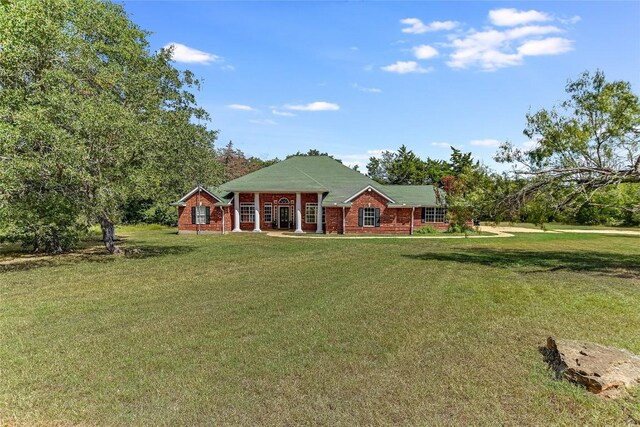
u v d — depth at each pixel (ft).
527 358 18.08
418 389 15.14
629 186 49.44
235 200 99.35
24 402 14.29
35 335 21.57
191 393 14.94
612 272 41.14
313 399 14.42
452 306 27.09
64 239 57.72
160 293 31.53
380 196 93.71
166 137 51.57
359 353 18.72
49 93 43.86
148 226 118.42
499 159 52.70
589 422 12.91
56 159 42.14
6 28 41.93
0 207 43.11
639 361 16.38
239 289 32.71
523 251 59.57
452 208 53.98
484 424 12.80
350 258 51.06
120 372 16.81
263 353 18.81
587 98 49.78
